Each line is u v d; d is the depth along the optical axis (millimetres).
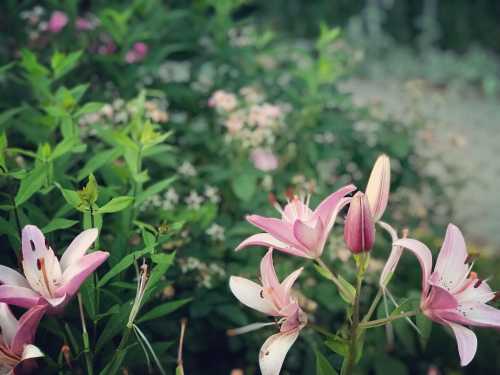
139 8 1515
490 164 3359
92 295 717
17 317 805
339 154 1458
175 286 1057
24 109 1047
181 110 1481
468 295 669
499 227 2619
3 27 1464
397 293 1275
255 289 674
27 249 643
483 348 1293
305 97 1453
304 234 652
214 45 1591
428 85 5367
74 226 903
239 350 1249
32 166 985
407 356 1307
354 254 663
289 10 6648
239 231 1097
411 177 1600
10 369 634
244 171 1256
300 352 1234
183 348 1107
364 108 1656
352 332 687
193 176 1286
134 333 773
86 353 692
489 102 4973
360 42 5883
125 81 1354
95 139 1256
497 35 6531
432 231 1635
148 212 1045
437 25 6594
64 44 1407
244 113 1383
